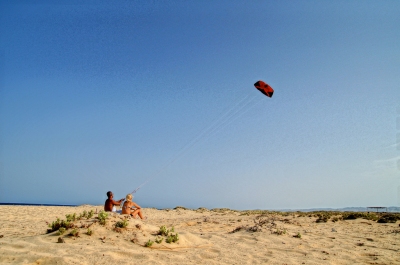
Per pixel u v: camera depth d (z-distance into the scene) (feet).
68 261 20.85
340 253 29.14
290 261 25.55
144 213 87.35
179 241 28.78
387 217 59.47
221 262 24.30
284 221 53.67
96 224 29.09
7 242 25.16
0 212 60.39
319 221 55.88
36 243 24.86
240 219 62.80
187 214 90.63
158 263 22.18
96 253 22.84
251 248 30.35
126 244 25.95
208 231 44.45
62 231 27.27
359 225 51.60
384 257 27.84
